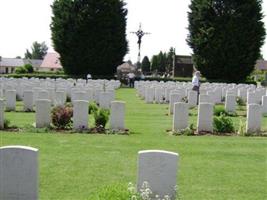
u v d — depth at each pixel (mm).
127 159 11086
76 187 8719
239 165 10805
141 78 56250
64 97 22531
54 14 56281
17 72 71312
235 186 9062
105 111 15859
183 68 88250
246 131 15469
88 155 11430
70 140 13445
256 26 52156
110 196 6129
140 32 60375
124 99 32406
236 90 30484
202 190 8742
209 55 52188
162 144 13180
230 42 51688
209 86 34719
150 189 7008
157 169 6988
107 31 56156
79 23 55125
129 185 6551
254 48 52406
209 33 51781
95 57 56062
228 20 51812
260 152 12297
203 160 11227
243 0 52469
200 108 15477
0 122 15469
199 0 52469
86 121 15352
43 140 13336
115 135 14633
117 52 58031
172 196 7004
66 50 56250
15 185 6887
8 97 21797
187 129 15320
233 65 52219
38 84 30609
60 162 10617
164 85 34594
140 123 18516
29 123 17078
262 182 9391
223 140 14000
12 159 6852
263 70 102312
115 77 57125
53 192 8406
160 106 26766
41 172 9711
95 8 55594
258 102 24766
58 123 15570
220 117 15703
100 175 9570
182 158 11391
